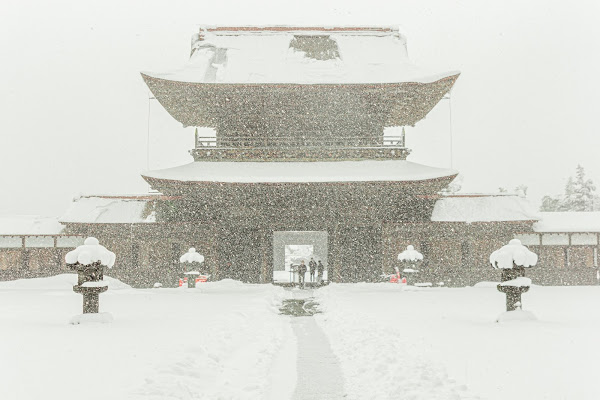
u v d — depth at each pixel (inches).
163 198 2049.7
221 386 417.4
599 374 428.1
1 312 960.3
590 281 1988.2
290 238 3115.2
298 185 1924.2
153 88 2017.7
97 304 795.4
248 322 789.9
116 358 489.4
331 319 852.6
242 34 2326.5
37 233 2046.0
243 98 2062.0
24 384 394.3
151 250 2016.5
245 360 518.3
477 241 1990.7
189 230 2000.5
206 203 2010.3
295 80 2038.6
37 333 657.6
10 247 2027.6
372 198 1989.4
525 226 1998.0
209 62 2156.7
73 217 2043.6
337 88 1999.3
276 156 2081.7
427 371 425.1
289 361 527.5
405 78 2066.9
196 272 1620.3
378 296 1322.6
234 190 1979.6
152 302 1149.7
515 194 2097.7
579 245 1991.9
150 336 621.0
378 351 526.6
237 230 1996.8
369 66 2177.7
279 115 2106.3
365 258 1983.3
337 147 2076.8
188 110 2241.6
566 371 439.2
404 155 2095.2
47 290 1692.9
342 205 1989.4
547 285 1987.0
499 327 695.1
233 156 2079.2
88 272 799.1
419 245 1988.2
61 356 500.4
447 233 1987.0
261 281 1962.4
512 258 785.6
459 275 1967.3
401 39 2362.2
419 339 594.9
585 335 622.8
